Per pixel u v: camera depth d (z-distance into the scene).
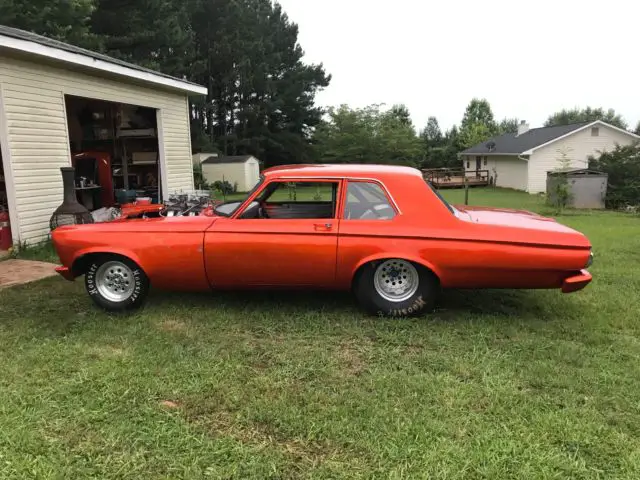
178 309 4.65
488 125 57.75
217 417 2.85
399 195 4.27
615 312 4.69
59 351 3.72
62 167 7.82
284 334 4.08
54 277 6.00
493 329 4.17
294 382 3.26
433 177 35.00
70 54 7.97
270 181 4.45
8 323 4.34
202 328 4.19
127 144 12.49
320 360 3.59
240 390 3.14
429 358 3.62
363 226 4.22
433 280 4.29
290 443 2.61
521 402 3.01
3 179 9.07
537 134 32.94
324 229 4.22
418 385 3.20
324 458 2.49
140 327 4.20
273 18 37.28
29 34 8.20
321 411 2.89
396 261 4.29
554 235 4.07
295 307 4.71
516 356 3.67
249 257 4.28
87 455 2.50
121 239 4.41
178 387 3.16
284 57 37.44
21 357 3.61
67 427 2.74
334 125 33.94
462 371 3.41
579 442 2.61
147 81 10.26
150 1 21.69
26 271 6.30
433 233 4.15
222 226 4.34
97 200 10.38
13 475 2.34
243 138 35.00
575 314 4.62
